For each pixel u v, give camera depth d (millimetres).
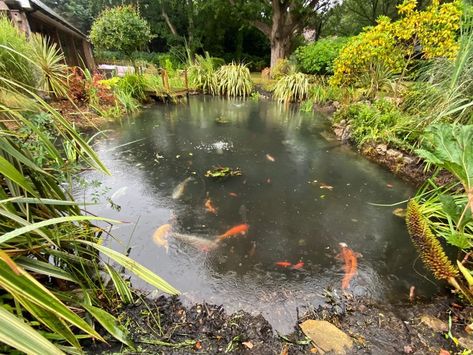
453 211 1521
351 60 4422
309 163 3205
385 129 3373
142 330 1214
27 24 5566
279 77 8758
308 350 1162
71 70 5305
